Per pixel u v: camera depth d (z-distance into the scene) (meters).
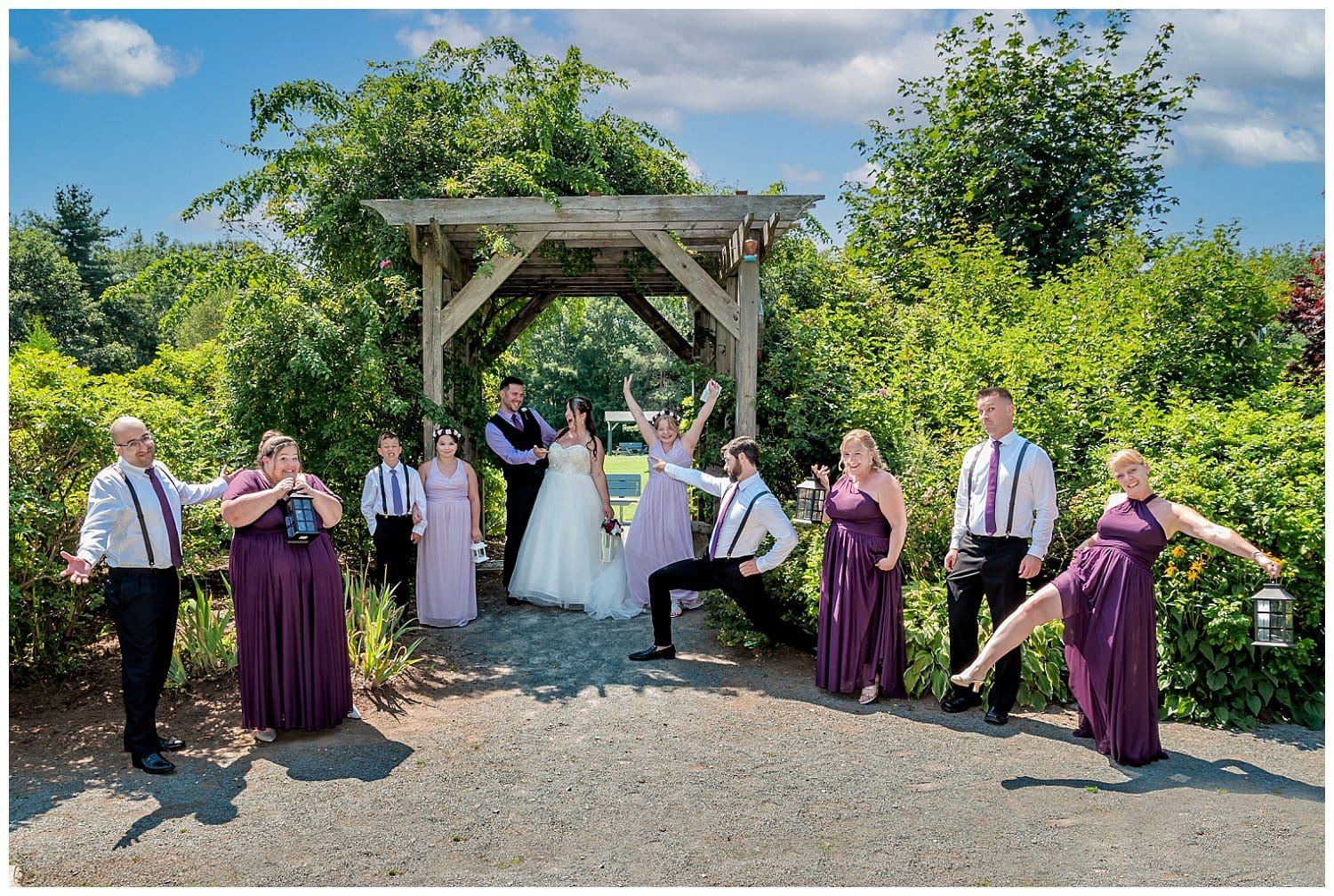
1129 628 4.23
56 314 31.78
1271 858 3.34
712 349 9.94
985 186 13.38
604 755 4.43
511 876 3.27
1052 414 6.52
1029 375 7.02
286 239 8.20
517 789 4.04
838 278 10.29
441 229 7.63
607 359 32.69
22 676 5.25
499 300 11.05
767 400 8.15
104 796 3.94
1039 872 3.26
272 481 4.56
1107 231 12.69
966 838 3.54
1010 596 4.70
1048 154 13.28
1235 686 4.85
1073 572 4.42
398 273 7.80
